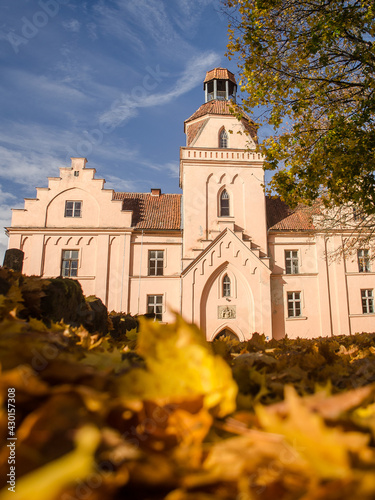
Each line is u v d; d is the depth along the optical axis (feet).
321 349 7.11
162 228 82.23
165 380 2.30
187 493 1.65
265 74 27.48
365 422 2.02
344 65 28.02
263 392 3.46
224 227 81.10
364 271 82.99
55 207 81.15
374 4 22.56
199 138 86.43
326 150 25.49
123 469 1.61
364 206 26.63
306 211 62.18
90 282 77.97
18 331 3.68
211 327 75.36
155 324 2.62
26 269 77.77
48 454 1.68
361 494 1.38
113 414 2.10
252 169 85.30
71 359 3.29
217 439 2.21
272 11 26.73
